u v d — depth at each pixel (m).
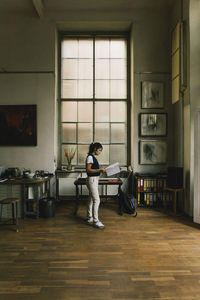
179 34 4.77
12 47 5.59
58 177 5.83
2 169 5.25
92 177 3.92
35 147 5.61
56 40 5.78
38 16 5.59
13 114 5.58
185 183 4.77
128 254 2.94
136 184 5.35
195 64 4.45
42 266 2.65
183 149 4.88
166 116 5.60
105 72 6.07
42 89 5.61
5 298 2.09
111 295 2.13
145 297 2.10
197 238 3.48
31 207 4.68
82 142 6.04
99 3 5.48
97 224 3.93
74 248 3.13
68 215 4.71
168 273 2.49
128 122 6.05
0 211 4.59
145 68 5.63
